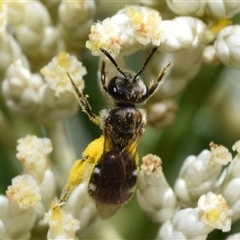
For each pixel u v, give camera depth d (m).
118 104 0.07
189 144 0.08
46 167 0.07
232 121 0.08
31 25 0.07
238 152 0.07
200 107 0.07
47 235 0.07
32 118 0.07
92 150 0.07
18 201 0.07
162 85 0.07
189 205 0.07
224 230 0.07
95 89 0.08
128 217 0.07
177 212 0.07
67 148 0.07
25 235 0.07
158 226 0.07
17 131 0.07
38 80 0.07
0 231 0.07
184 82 0.07
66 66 0.07
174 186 0.07
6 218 0.07
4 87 0.07
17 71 0.07
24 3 0.07
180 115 0.07
